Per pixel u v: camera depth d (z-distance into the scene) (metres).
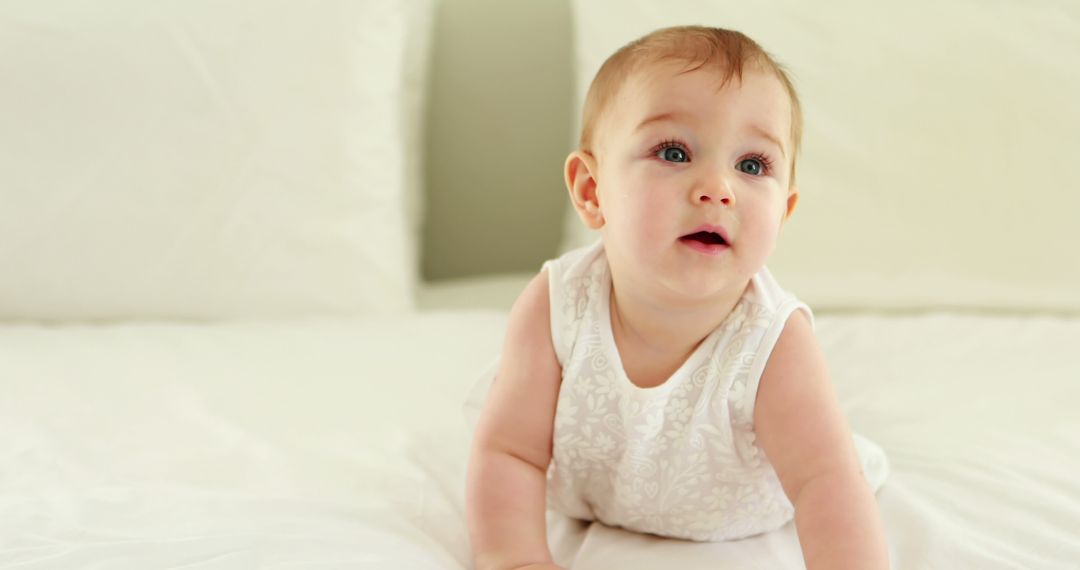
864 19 1.56
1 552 0.73
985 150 1.51
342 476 0.91
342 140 1.51
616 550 0.80
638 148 0.71
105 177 1.42
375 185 1.55
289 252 1.48
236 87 1.46
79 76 1.41
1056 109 1.51
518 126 1.92
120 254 1.43
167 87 1.44
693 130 0.70
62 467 0.93
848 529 0.69
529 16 1.89
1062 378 1.17
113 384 1.15
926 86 1.53
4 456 0.94
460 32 1.89
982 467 0.92
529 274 1.91
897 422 1.05
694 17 1.58
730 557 0.78
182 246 1.45
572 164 0.81
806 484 0.72
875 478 0.85
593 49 1.62
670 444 0.77
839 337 1.32
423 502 0.86
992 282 1.50
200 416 1.06
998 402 1.10
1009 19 1.54
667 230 0.69
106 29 1.42
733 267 0.70
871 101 1.53
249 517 0.81
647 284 0.72
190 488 0.88
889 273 1.51
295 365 1.23
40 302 1.43
